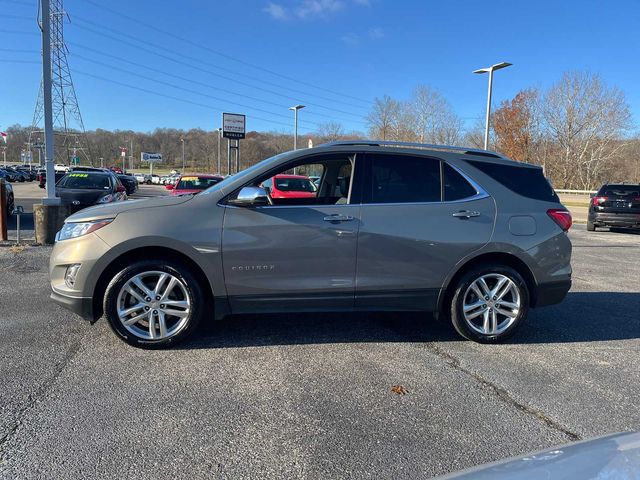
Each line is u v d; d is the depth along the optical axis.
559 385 3.66
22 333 4.49
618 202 15.24
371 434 2.89
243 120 38.47
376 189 4.34
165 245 3.98
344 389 3.50
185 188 15.16
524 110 52.47
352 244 4.20
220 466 2.55
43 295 5.80
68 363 3.84
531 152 53.69
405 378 3.72
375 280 4.27
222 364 3.90
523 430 2.98
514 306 4.50
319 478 2.46
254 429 2.93
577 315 5.62
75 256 3.96
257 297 4.16
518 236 4.45
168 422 2.99
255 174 4.24
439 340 4.62
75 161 74.25
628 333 4.96
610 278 7.87
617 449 1.49
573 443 1.61
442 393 3.47
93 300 4.02
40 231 9.59
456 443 2.81
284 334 4.67
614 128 50.62
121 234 3.95
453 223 4.35
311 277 4.19
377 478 2.47
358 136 58.47
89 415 3.04
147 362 3.90
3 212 9.84
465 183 4.48
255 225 4.09
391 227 4.25
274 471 2.51
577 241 13.22
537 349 4.44
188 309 4.13
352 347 4.37
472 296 4.51
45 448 2.67
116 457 2.60
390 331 4.85
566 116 51.84
